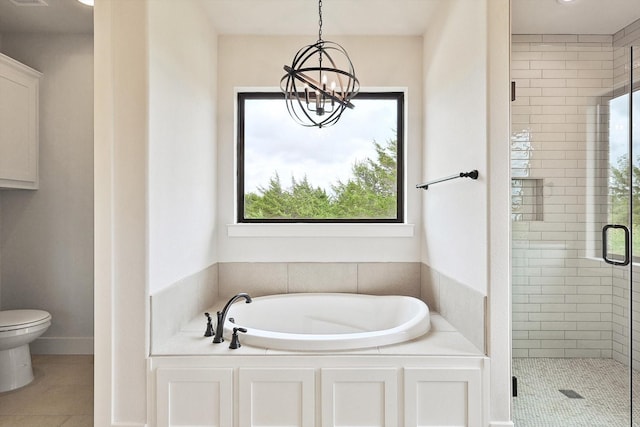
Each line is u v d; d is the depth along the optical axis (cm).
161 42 193
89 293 318
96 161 178
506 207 180
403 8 250
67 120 316
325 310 270
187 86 227
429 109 270
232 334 198
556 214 191
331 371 179
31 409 228
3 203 314
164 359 179
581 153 190
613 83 185
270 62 287
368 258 286
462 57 209
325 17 262
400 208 299
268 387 180
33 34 315
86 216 316
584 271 189
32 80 306
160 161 192
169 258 203
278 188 303
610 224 185
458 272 215
